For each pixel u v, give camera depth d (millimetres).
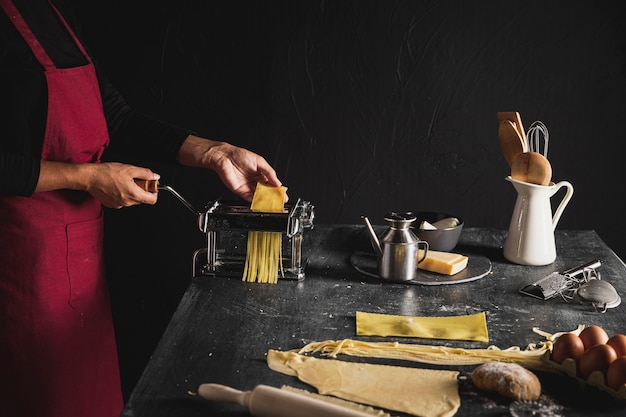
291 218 1713
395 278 1741
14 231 1802
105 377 2080
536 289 1670
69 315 1906
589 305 1603
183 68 2920
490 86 2834
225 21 2863
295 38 2857
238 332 1458
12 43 1771
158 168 3037
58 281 1869
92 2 2869
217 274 1783
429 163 2930
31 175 1695
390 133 2912
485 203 2949
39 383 1887
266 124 2949
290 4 2828
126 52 2916
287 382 1253
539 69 2799
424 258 1799
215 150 1979
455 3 2771
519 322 1515
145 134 2105
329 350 1376
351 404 1165
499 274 1814
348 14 2818
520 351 1357
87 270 1946
